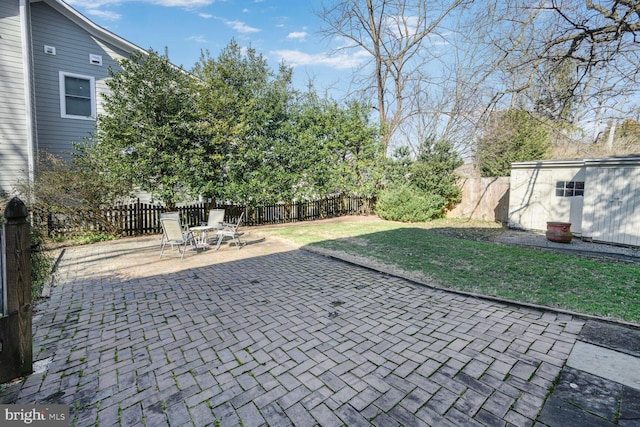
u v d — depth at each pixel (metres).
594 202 9.18
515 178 12.21
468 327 3.69
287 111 13.98
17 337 2.72
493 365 2.88
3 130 9.67
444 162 14.97
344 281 5.59
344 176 15.31
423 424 2.18
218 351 3.21
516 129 14.87
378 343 3.34
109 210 9.80
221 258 7.43
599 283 5.22
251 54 12.93
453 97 17.05
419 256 7.32
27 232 2.79
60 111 11.19
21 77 9.86
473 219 15.17
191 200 11.66
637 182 8.28
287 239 9.65
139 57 10.24
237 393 2.54
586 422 2.16
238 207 12.80
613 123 11.84
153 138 9.84
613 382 2.60
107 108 9.93
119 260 7.23
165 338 3.50
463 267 6.34
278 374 2.80
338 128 14.98
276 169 12.83
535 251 7.89
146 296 4.86
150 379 2.75
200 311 4.27
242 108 11.49
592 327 3.63
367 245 8.64
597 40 7.16
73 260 7.23
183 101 10.60
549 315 4.01
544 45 8.02
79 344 3.38
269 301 4.62
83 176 9.22
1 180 9.66
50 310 4.31
